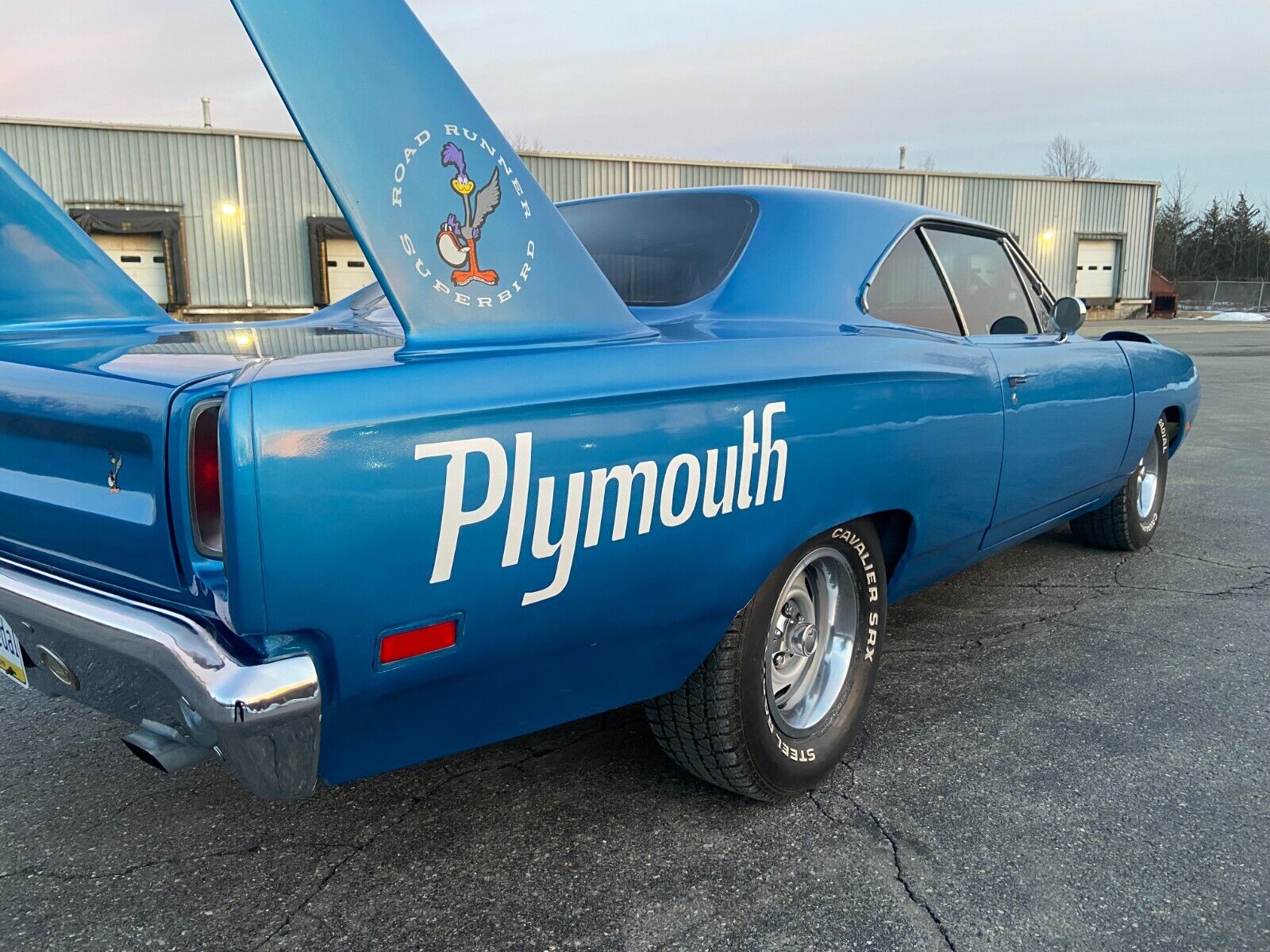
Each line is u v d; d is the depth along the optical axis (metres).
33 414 1.65
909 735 2.65
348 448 1.36
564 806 2.26
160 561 1.48
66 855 2.07
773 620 2.13
